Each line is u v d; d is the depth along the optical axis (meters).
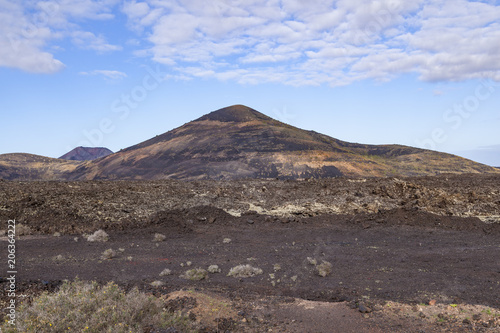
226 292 11.90
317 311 10.19
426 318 9.58
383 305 10.59
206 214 29.23
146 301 8.84
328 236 23.78
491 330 8.68
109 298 8.76
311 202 32.62
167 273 14.44
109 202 29.38
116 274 14.36
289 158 192.12
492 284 12.84
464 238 22.66
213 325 9.02
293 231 25.25
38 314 8.07
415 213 27.92
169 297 10.66
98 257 17.38
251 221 27.81
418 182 37.34
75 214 26.06
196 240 22.53
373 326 9.21
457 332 8.70
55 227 23.50
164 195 32.81
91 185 34.06
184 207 30.44
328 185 37.16
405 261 16.81
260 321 9.48
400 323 9.34
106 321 7.85
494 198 31.42
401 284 13.04
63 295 8.94
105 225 24.75
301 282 13.55
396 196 33.19
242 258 17.78
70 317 7.87
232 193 35.03
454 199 31.62
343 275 14.48
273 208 31.61
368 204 31.47
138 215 27.52
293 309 10.33
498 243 20.94
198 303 10.14
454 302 10.92
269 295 11.80
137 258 17.47
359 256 18.03
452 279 13.61
